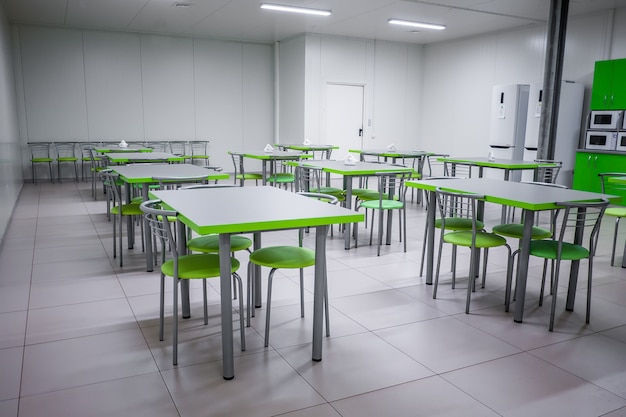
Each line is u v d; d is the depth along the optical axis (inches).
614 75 299.7
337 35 432.5
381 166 214.2
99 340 111.3
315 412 84.3
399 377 96.6
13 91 357.1
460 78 442.0
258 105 477.4
